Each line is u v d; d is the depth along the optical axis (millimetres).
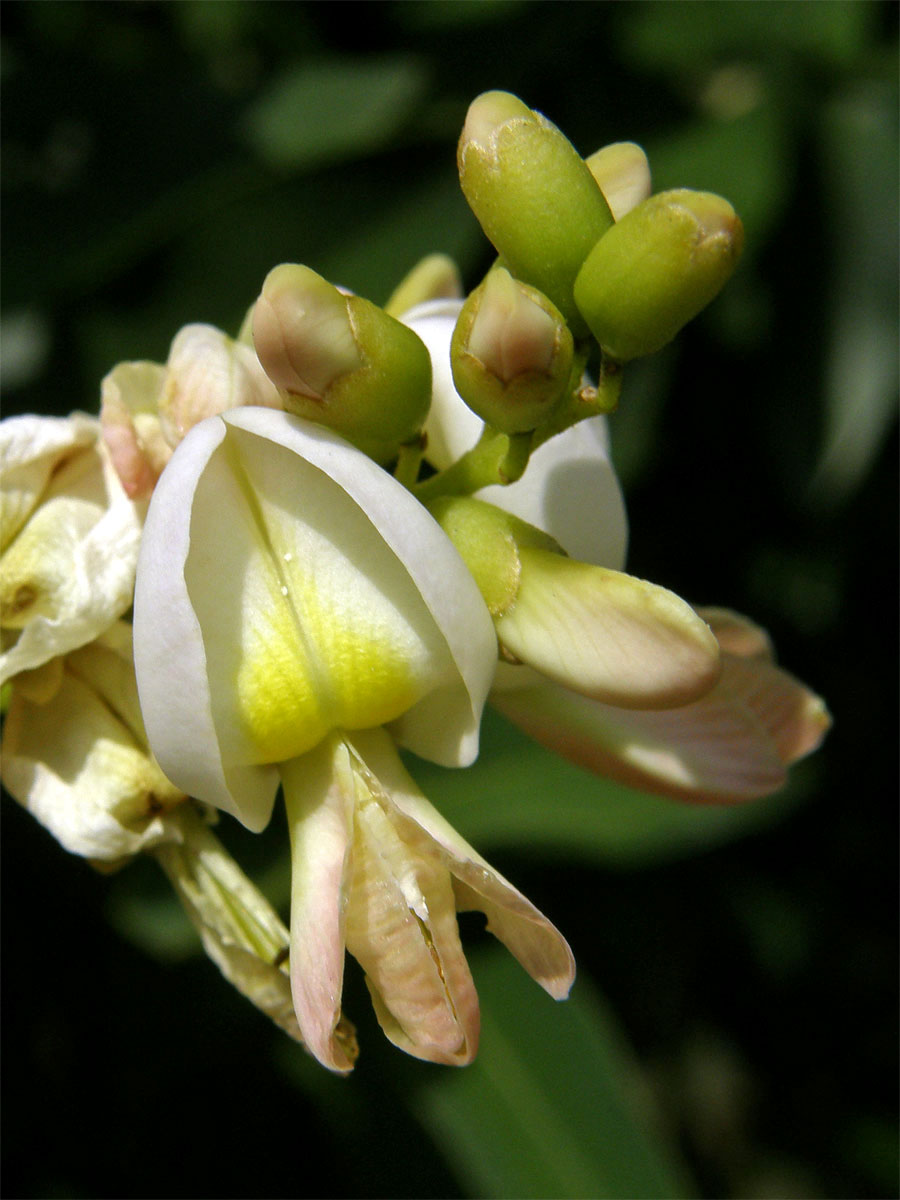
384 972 121
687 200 116
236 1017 182
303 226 199
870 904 266
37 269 185
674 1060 271
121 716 131
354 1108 180
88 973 179
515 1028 177
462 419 135
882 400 200
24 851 175
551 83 213
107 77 198
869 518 228
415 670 122
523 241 120
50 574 129
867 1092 290
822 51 210
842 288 203
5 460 129
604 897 237
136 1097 182
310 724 122
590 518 135
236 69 226
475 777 183
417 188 201
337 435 119
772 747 137
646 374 203
